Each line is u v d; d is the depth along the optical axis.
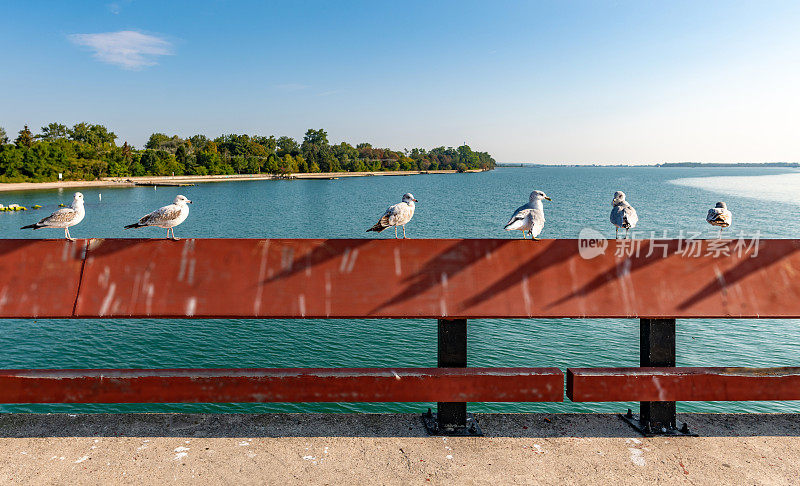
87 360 19.61
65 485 3.08
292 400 3.45
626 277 3.81
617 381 3.51
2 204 84.00
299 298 3.73
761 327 22.09
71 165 139.50
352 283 3.80
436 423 3.77
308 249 3.93
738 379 3.52
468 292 3.75
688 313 3.67
